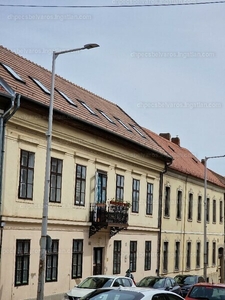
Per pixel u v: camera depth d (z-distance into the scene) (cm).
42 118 2336
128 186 3150
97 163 2808
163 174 3653
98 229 2733
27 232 2244
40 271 1897
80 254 2642
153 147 3472
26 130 2247
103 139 2841
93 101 3362
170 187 3772
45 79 2838
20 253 2197
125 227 2931
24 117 2220
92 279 2070
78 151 2633
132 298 1171
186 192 4106
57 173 2464
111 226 2783
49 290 2370
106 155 2895
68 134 2533
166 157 3562
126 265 3105
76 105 2778
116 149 2988
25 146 2245
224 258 5106
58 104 2528
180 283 2820
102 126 2819
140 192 3303
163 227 3634
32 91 2389
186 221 4100
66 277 2508
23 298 2194
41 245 1909
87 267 2697
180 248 3959
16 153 2188
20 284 2183
